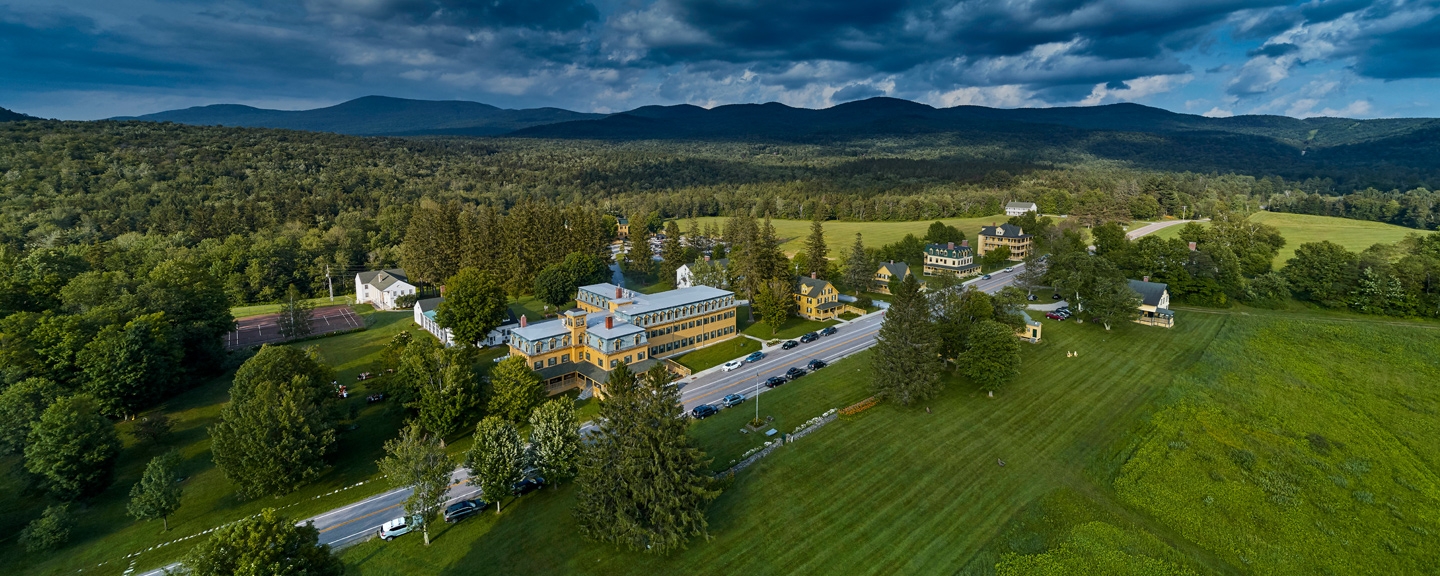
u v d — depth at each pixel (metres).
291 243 148.62
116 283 84.69
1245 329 93.00
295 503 50.50
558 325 81.69
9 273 96.81
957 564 43.91
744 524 47.06
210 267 128.62
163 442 60.62
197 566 32.06
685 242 191.62
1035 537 46.88
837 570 42.88
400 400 62.69
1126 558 44.66
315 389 58.06
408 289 121.94
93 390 61.38
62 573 42.16
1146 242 124.00
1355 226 179.62
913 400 67.50
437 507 44.94
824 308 108.25
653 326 85.25
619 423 44.12
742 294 117.19
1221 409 67.50
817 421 63.03
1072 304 103.06
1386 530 48.56
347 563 42.41
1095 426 64.19
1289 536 47.91
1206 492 53.25
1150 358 82.69
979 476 54.59
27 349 63.59
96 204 160.75
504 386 61.56
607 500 44.09
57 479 47.84
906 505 50.12
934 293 91.81
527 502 49.66
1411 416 65.81
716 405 68.06
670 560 43.09
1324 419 65.44
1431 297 95.94
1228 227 148.50
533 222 136.38
